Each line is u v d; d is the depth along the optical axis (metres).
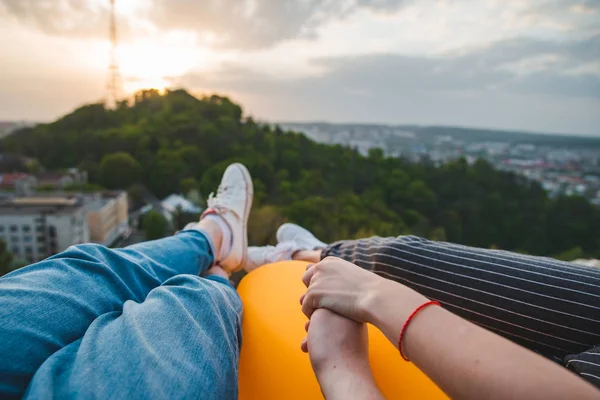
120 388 0.49
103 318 0.68
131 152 51.50
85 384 0.48
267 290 1.10
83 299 0.71
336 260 0.77
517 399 0.37
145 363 0.53
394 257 0.92
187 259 1.17
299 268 1.25
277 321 0.95
